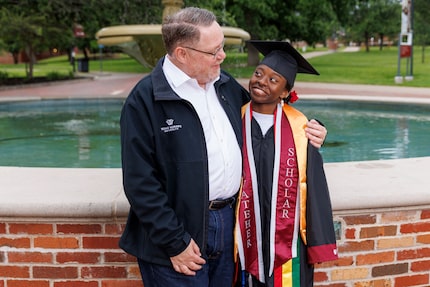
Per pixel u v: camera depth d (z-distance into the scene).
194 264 1.86
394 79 18.00
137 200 1.79
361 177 2.77
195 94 1.88
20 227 2.40
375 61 30.70
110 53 50.41
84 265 2.44
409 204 2.49
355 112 8.75
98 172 2.88
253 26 23.39
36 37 19.23
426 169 2.95
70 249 2.42
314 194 2.04
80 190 2.53
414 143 5.77
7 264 2.44
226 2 22.28
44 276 2.45
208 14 1.83
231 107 2.04
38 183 2.67
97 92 15.03
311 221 2.03
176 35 1.79
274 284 2.09
